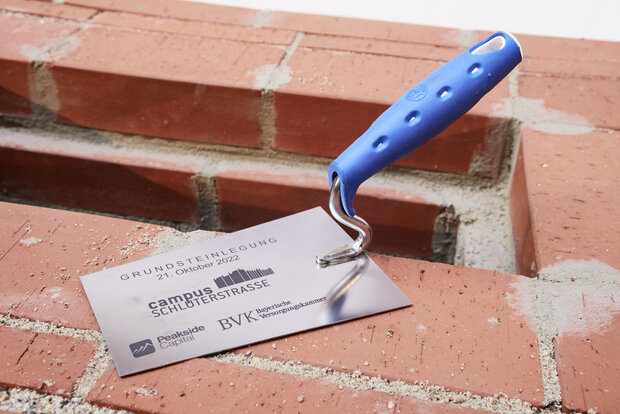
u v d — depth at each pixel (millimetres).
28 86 1333
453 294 835
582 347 762
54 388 696
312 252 885
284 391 705
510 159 1258
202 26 1487
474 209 1250
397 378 722
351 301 810
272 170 1318
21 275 838
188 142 1350
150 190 1350
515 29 1864
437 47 1457
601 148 1160
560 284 859
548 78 1357
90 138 1376
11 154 1354
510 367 738
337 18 1565
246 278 838
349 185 760
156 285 823
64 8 1523
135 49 1373
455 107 748
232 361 734
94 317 783
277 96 1261
